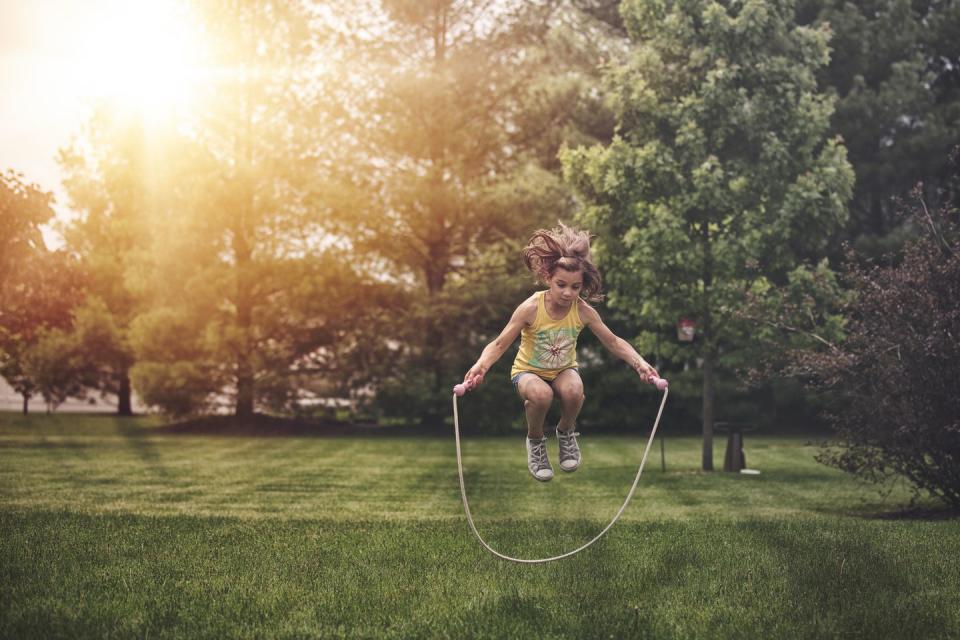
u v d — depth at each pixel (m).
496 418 29.31
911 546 7.73
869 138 28.16
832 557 7.21
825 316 16.23
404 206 28.28
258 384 28.44
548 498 12.60
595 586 6.22
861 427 10.95
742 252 16.52
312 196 27.84
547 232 6.04
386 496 12.70
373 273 29.80
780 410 32.41
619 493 13.26
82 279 21.77
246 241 29.25
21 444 21.69
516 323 6.00
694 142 16.58
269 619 5.42
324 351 30.81
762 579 6.46
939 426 10.35
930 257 10.60
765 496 13.13
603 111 30.52
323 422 32.06
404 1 28.61
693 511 11.35
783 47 17.09
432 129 29.30
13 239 19.72
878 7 29.81
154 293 29.55
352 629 5.22
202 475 15.42
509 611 5.58
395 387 28.48
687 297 17.11
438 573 6.62
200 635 5.10
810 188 16.27
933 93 29.91
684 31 16.94
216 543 7.84
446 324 28.62
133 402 45.12
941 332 10.13
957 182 23.69
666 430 31.86
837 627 5.27
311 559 7.12
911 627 5.25
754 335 16.39
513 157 31.03
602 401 31.28
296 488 13.59
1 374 35.12
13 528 8.59
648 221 17.34
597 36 32.66
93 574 6.55
